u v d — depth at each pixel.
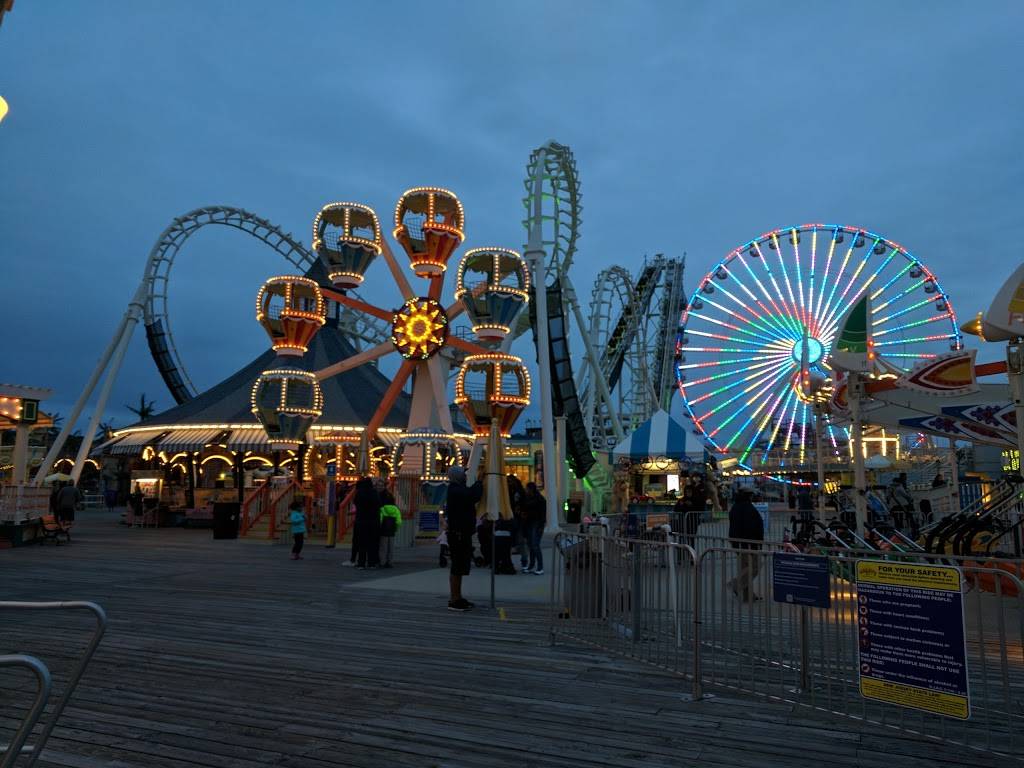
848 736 5.60
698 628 6.65
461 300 27.86
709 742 5.45
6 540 21.77
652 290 67.25
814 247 48.94
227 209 45.59
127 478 53.06
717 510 25.09
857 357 14.52
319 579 14.77
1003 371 12.77
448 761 5.04
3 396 22.05
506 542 15.66
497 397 26.27
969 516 14.20
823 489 19.45
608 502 39.62
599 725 5.82
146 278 40.44
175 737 5.47
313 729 5.68
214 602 11.80
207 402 39.12
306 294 29.25
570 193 38.75
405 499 23.47
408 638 9.12
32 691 6.57
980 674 7.20
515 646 8.70
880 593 5.68
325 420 35.81
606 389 45.56
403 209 30.58
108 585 13.74
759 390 48.72
